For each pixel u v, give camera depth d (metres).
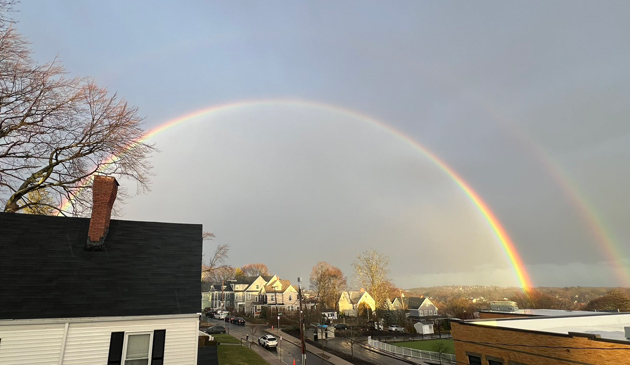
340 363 34.53
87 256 13.66
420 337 56.28
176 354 12.31
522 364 16.94
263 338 42.56
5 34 15.16
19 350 10.59
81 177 20.62
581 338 14.23
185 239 16.12
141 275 13.59
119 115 20.98
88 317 11.41
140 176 22.84
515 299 98.44
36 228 14.23
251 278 110.38
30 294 11.49
